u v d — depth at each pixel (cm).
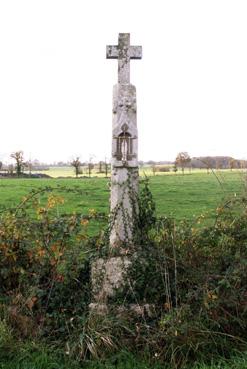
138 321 646
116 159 773
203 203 1744
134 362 574
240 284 676
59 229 750
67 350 593
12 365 556
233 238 759
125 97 778
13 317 652
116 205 763
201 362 574
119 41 793
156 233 760
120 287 701
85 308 679
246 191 844
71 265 719
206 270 694
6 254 737
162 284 686
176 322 603
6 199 2075
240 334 632
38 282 709
